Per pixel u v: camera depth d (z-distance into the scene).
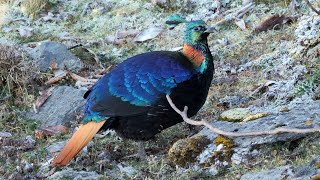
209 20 14.90
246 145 9.75
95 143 10.95
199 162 9.84
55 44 13.81
